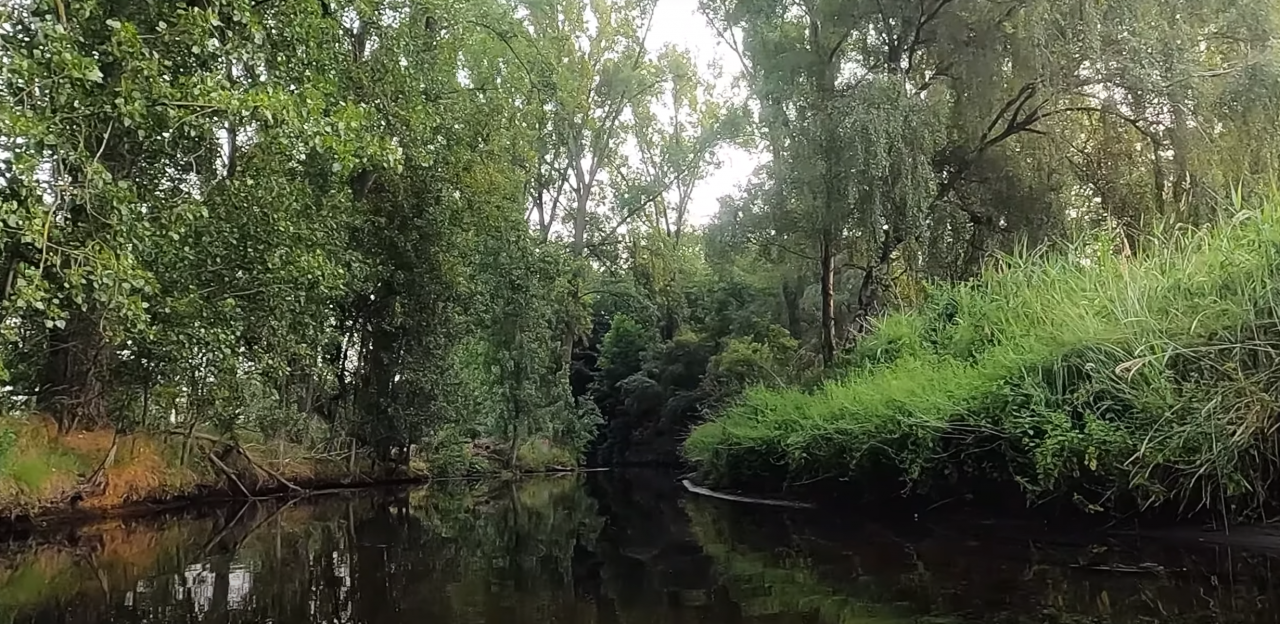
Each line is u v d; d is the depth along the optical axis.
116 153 8.98
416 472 19.81
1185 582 4.76
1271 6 11.56
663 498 14.00
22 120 5.85
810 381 13.49
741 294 25.64
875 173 11.29
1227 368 5.62
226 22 8.20
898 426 8.18
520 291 21.95
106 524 10.10
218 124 8.55
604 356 31.28
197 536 8.91
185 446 12.45
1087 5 11.44
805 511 10.56
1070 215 13.87
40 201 6.38
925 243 12.84
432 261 16.23
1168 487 6.05
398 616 4.72
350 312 16.45
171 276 9.56
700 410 22.20
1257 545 5.87
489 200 17.41
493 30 18.09
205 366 10.79
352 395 17.14
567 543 7.96
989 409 7.12
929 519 8.46
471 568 6.45
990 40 12.70
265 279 10.48
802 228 13.77
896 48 13.56
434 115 14.18
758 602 4.79
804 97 12.80
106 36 7.71
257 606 5.07
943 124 12.44
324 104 8.37
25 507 9.32
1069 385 6.66
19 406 10.03
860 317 14.65
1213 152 11.47
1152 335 6.07
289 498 14.27
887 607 4.46
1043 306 8.11
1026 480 6.75
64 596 5.51
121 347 10.41
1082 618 3.98
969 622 4.00
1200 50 12.23
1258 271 5.77
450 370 18.08
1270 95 11.03
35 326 9.58
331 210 12.59
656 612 4.63
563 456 26.33
